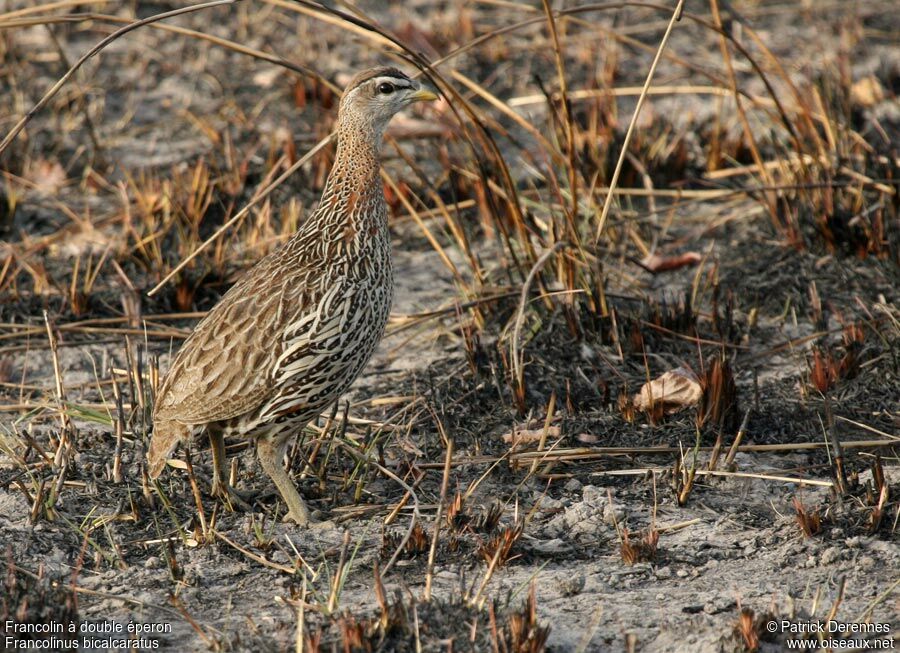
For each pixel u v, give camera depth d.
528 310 12.41
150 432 10.61
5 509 9.39
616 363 11.69
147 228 14.45
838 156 14.34
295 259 9.39
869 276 13.05
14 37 19.42
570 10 12.03
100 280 13.78
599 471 10.06
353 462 10.27
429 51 18.06
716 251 13.90
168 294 13.30
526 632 7.37
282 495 9.41
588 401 11.10
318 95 17.73
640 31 19.80
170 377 9.33
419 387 11.52
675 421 10.71
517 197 12.76
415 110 16.53
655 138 16.31
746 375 11.56
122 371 11.95
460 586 8.30
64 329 12.73
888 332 11.87
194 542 9.02
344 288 9.21
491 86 18.11
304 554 8.94
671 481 9.84
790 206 14.09
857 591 8.19
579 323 12.00
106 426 10.95
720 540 9.02
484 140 12.33
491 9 20.59
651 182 15.27
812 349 11.40
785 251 13.61
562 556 8.89
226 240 14.27
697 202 15.02
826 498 9.42
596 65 18.69
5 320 12.96
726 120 16.89
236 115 17.34
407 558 8.84
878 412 10.71
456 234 13.15
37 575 8.45
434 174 15.66
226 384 9.06
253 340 9.04
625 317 12.24
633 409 10.76
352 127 9.77
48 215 15.23
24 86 18.05
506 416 10.94
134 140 17.00
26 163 16.17
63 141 16.88
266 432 9.35
